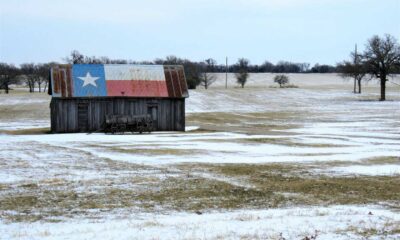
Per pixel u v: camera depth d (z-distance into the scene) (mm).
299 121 63375
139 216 14625
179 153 31094
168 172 23328
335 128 52719
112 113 50281
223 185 20141
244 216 14172
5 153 30578
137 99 50719
